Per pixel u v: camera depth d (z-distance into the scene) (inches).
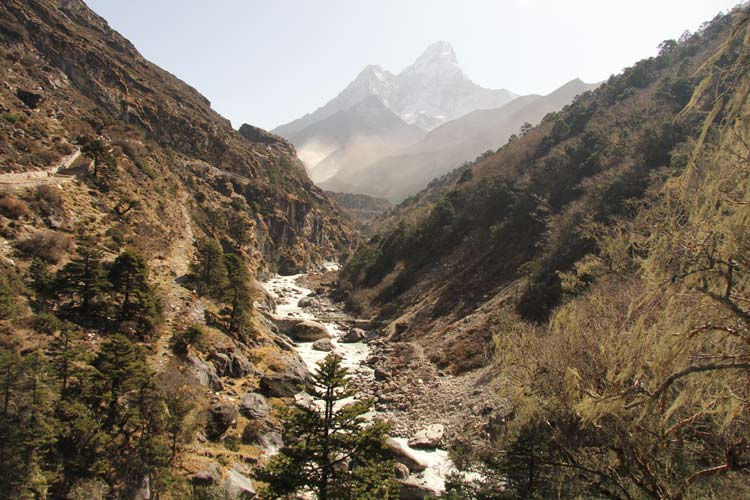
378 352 2193.7
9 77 2992.1
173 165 4328.3
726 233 274.2
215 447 1080.2
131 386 954.7
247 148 6850.4
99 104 4515.3
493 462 637.3
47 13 4773.6
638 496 439.5
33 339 1081.4
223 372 1449.3
